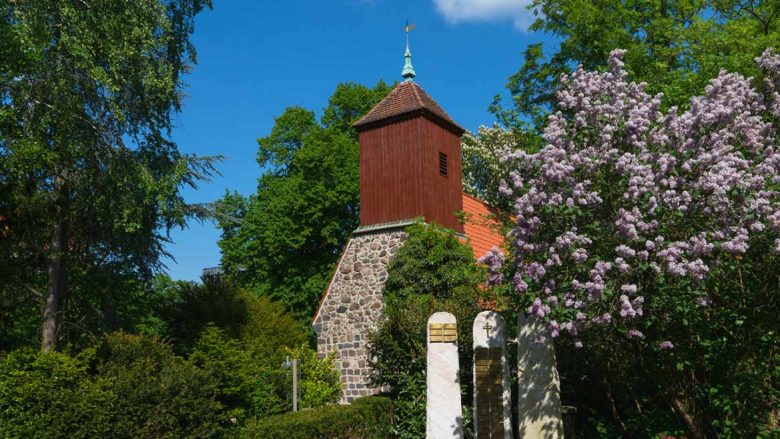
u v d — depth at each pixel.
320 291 31.86
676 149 9.20
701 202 8.66
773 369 9.34
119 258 18.70
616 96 9.71
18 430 11.62
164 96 16.64
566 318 8.77
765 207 8.31
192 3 18.59
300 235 31.86
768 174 8.80
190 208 18.70
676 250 8.13
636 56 18.98
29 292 17.50
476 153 35.06
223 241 36.38
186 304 23.67
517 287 8.84
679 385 10.02
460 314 15.60
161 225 18.52
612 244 8.88
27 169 15.00
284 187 32.69
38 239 17.08
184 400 13.68
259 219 33.31
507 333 14.31
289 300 32.75
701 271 8.12
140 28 15.83
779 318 9.22
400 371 16.25
